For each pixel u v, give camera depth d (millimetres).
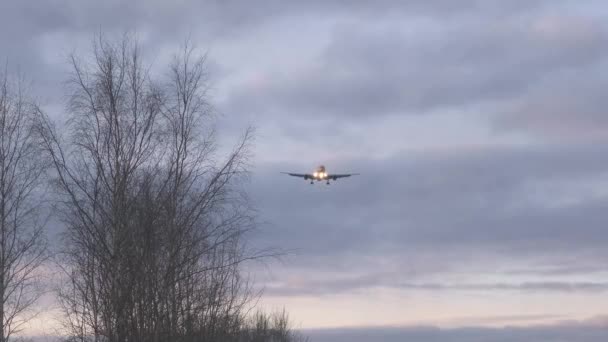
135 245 31453
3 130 37594
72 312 31500
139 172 32375
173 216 31938
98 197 31938
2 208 37188
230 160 33125
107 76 33000
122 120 32688
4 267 36969
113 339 30812
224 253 34344
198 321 32562
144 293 31234
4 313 36844
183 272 32031
